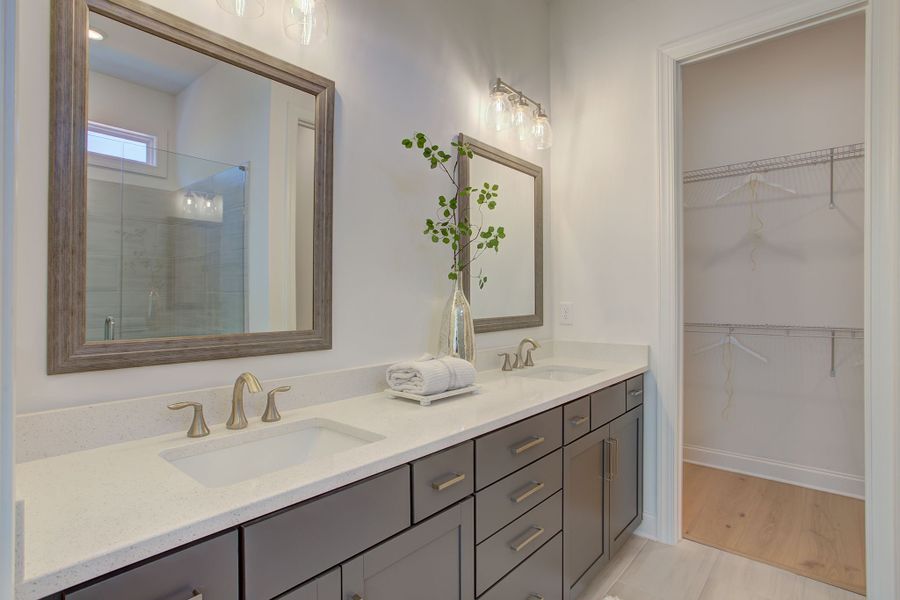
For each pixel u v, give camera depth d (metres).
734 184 3.08
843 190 2.72
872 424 1.73
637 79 2.33
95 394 1.03
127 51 1.08
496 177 2.22
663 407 2.23
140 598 0.63
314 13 1.30
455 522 1.15
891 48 1.69
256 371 1.31
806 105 2.83
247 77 1.30
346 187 1.55
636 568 1.99
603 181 2.44
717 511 2.53
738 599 1.78
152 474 0.87
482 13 2.16
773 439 2.96
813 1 1.86
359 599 0.91
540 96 2.56
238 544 0.74
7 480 0.44
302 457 1.25
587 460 1.77
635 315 2.33
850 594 1.81
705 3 2.13
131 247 1.08
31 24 0.95
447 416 1.30
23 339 0.94
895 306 1.67
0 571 0.43
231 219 1.26
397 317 1.71
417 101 1.81
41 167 0.96
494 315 2.20
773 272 2.95
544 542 1.51
